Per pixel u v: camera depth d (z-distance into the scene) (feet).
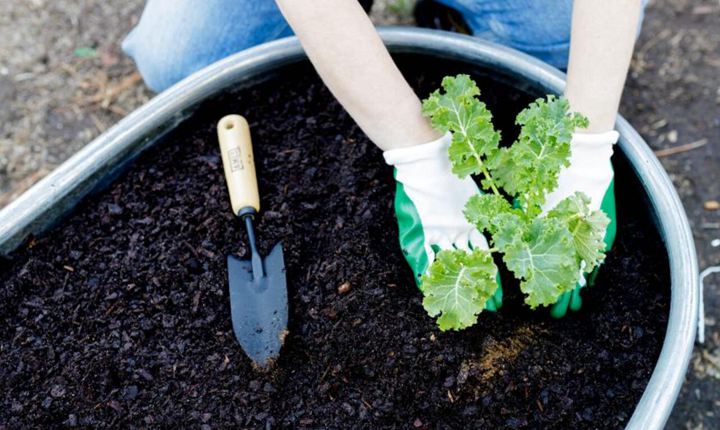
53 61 6.31
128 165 4.89
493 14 5.10
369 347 4.46
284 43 4.80
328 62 4.11
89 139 6.02
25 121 6.09
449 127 4.23
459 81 4.28
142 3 6.50
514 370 4.39
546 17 5.00
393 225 4.71
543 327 4.46
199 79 4.77
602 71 4.22
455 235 4.48
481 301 4.10
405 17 6.29
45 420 4.42
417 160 4.33
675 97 5.97
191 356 4.51
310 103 4.99
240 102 4.98
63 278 4.69
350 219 4.74
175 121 4.90
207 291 4.63
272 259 4.64
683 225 4.25
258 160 4.89
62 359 4.52
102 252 4.74
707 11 6.28
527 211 4.22
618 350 4.41
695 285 4.13
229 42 5.13
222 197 4.81
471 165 4.26
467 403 4.35
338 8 4.03
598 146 4.33
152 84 5.44
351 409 4.38
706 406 5.15
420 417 4.35
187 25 5.08
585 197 4.12
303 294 4.60
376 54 4.13
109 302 4.62
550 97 4.23
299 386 4.44
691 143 5.82
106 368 4.49
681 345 4.04
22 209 4.61
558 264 4.01
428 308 4.10
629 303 4.49
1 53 6.33
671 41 6.17
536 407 4.33
